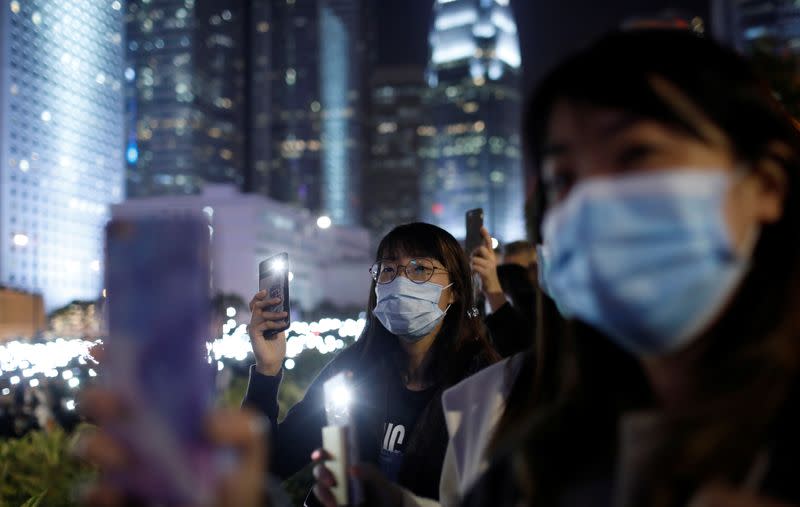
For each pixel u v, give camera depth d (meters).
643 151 0.98
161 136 137.12
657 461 1.00
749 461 0.93
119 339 0.81
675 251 0.92
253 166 181.00
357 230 95.94
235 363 10.38
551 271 1.04
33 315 21.55
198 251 0.82
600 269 0.94
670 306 0.93
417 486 2.51
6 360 8.37
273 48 187.75
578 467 1.19
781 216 1.02
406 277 2.85
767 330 0.99
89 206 88.06
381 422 2.80
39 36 80.50
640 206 0.93
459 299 2.90
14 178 75.75
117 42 95.38
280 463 2.68
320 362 14.35
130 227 0.83
